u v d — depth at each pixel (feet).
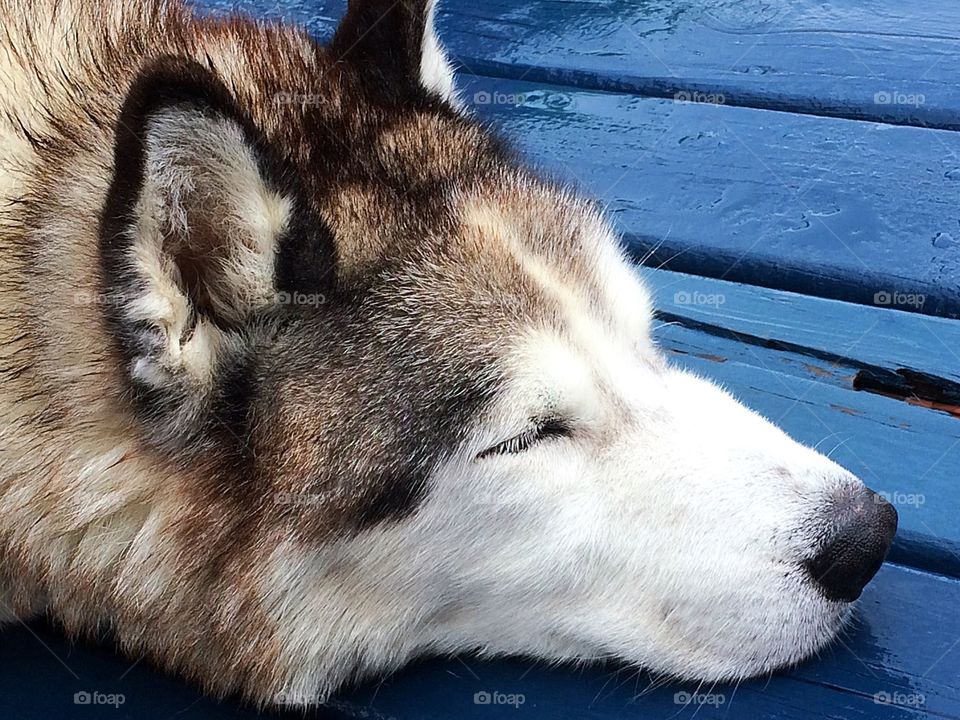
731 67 2.31
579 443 1.35
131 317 1.22
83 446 1.33
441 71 1.55
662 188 2.05
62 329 1.29
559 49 2.41
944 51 2.28
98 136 1.34
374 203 1.34
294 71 1.44
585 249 1.43
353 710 1.39
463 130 1.47
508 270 1.34
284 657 1.36
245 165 1.20
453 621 1.40
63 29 1.44
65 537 1.37
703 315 1.82
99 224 1.20
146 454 1.33
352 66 1.47
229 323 1.30
